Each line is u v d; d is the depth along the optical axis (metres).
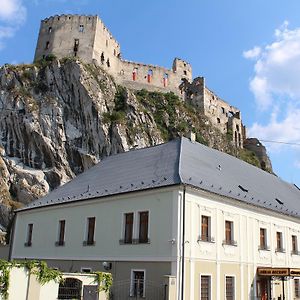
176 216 26.05
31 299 20.58
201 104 113.69
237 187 33.84
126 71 106.56
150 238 27.09
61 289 21.72
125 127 84.94
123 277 27.84
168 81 112.50
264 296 32.12
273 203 36.41
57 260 33.25
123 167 35.69
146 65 109.88
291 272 29.80
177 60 116.88
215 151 40.06
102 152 80.94
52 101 82.94
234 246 30.08
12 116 79.75
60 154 78.31
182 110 105.25
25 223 38.47
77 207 33.38
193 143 37.44
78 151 80.19
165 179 28.47
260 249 32.69
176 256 25.19
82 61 92.38
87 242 31.28
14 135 78.69
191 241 26.44
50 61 90.00
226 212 30.14
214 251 28.11
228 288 28.88
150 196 28.09
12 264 20.45
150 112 99.50
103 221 30.67
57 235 34.22
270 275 30.83
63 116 82.69
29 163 76.81
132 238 28.14
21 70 86.25
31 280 20.84
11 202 67.62
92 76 88.31
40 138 77.75
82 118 83.25
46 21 101.00
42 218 36.59
